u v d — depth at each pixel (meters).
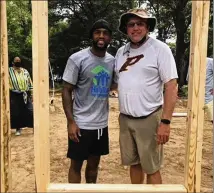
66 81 3.56
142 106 3.26
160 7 26.27
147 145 3.31
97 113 3.64
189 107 2.84
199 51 2.73
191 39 2.82
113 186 2.91
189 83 2.86
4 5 2.65
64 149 6.46
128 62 3.29
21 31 26.30
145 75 3.21
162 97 3.38
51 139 7.32
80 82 3.60
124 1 31.47
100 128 3.68
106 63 3.56
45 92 2.73
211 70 5.61
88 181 3.98
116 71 3.45
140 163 3.52
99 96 3.61
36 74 2.70
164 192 2.87
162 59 3.16
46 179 2.81
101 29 3.44
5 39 2.67
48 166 2.85
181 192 2.87
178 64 23.56
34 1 2.65
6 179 2.75
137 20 3.19
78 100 3.65
